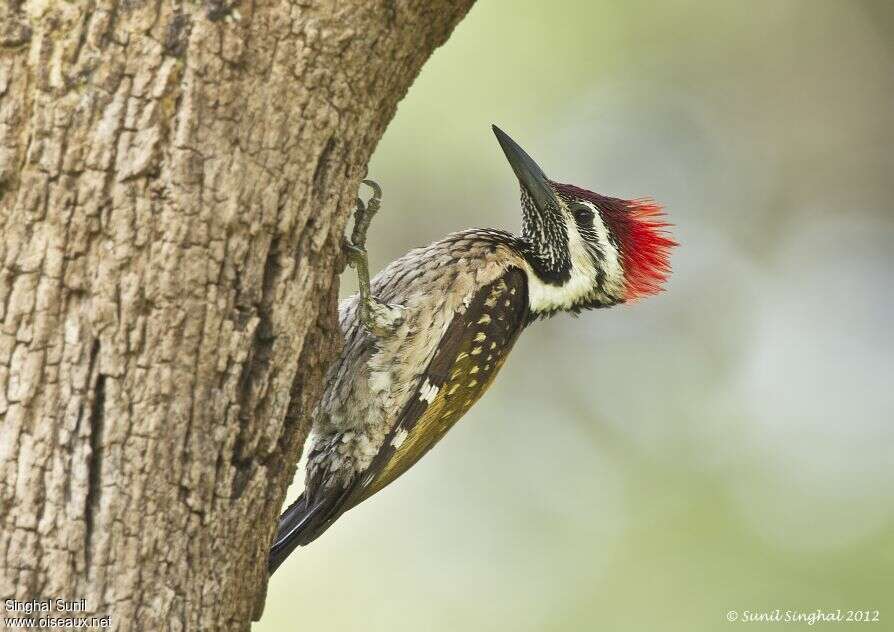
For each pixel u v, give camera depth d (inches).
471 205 576.1
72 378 206.5
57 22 205.8
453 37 573.0
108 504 208.2
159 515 213.6
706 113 627.2
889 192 633.6
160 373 213.3
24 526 202.5
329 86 229.8
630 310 617.3
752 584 506.3
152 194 211.3
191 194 214.1
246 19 217.3
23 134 204.7
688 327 613.6
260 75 220.2
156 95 210.4
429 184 576.4
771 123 635.5
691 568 520.4
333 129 233.8
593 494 565.0
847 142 639.1
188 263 215.0
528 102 579.8
